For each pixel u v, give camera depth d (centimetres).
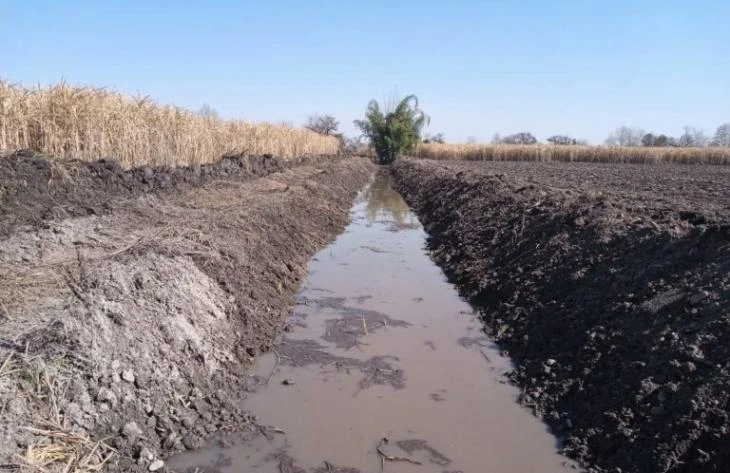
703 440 434
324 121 7238
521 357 721
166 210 1080
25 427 403
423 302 964
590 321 688
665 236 764
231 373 639
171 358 571
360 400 607
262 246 1027
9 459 376
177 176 1387
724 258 639
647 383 521
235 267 857
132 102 1423
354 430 544
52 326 495
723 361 491
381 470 481
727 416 436
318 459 493
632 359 574
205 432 522
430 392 631
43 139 1101
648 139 8606
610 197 1262
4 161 901
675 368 515
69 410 440
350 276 1116
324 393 620
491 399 619
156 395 521
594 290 752
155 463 457
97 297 558
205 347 633
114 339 523
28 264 655
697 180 2278
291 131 3212
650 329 596
